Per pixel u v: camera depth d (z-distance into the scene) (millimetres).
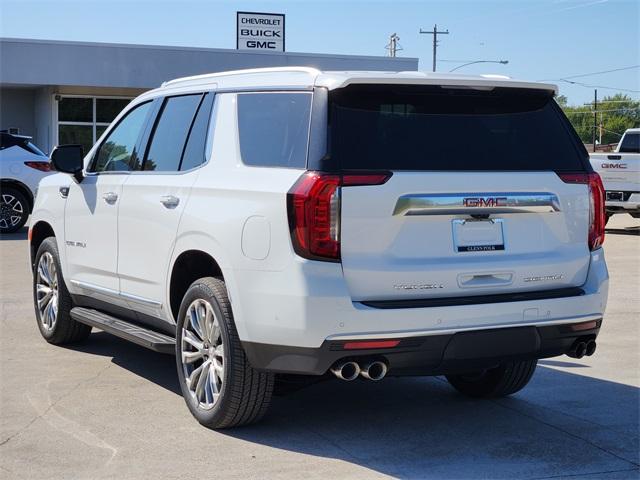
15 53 27125
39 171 17359
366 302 4836
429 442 5324
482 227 5121
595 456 5105
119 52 28031
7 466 4844
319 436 5410
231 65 29094
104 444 5215
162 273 5957
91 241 6934
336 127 4922
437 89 5133
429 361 4949
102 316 6980
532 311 5141
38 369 6977
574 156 5480
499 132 5293
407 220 4922
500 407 6094
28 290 10680
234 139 5531
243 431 5492
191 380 5617
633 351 7828
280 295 4867
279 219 4910
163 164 6203
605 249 16406
